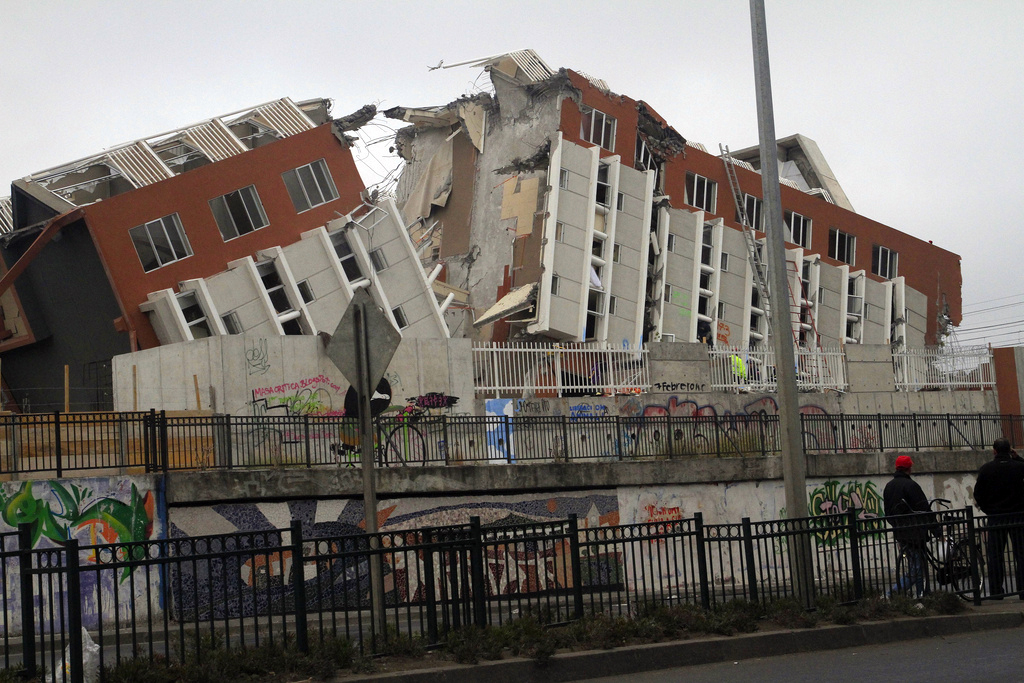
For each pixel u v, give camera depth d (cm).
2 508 1620
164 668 920
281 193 3638
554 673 1054
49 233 3219
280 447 2006
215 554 962
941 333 5922
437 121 4941
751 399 2967
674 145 4700
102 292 3356
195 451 1891
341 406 2566
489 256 4491
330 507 1889
